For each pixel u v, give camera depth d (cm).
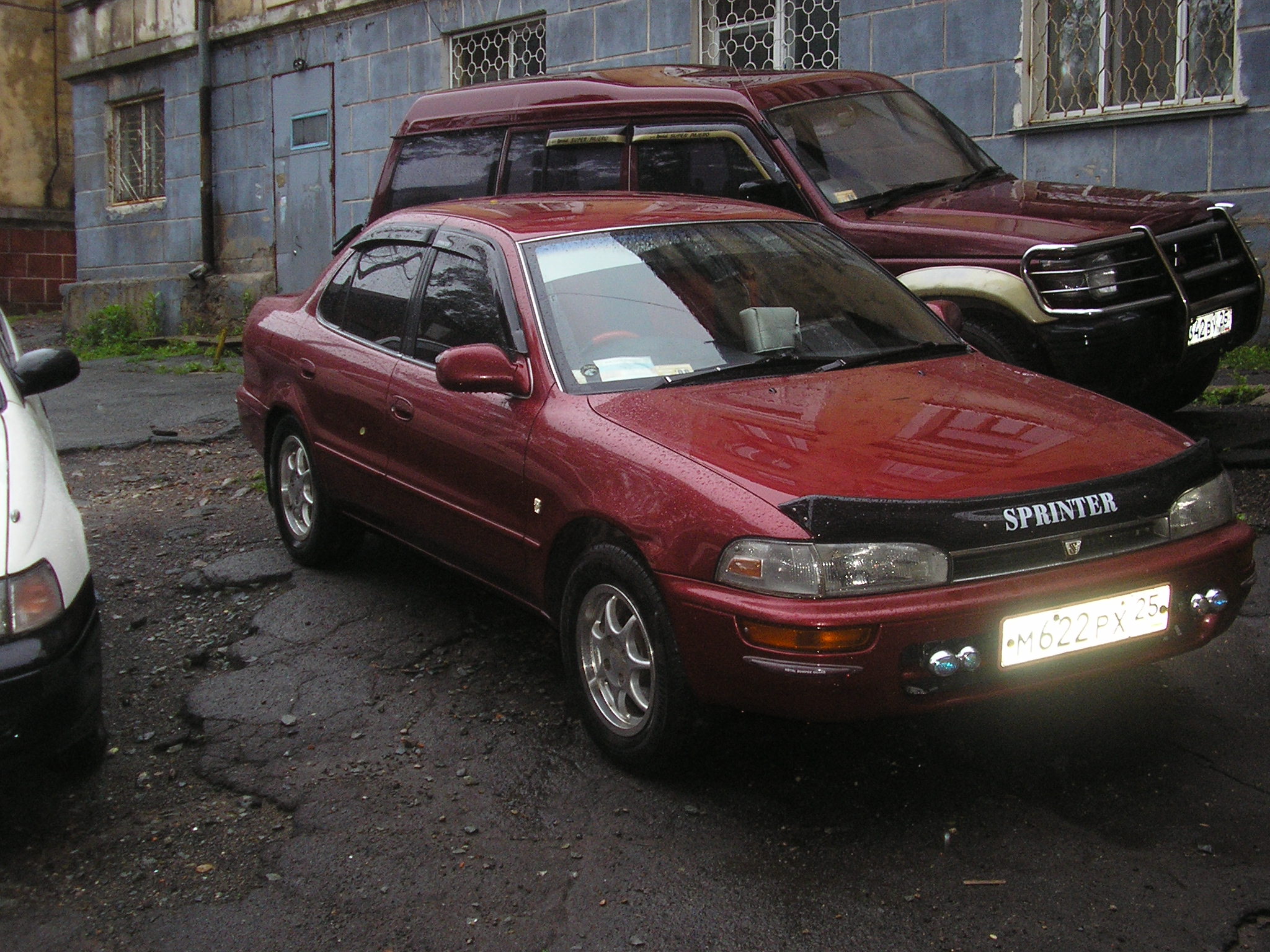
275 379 577
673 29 1181
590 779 377
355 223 1552
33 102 2286
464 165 785
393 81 1477
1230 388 770
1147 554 346
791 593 319
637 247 457
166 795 384
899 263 607
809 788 365
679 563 341
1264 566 498
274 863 342
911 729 397
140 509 721
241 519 685
